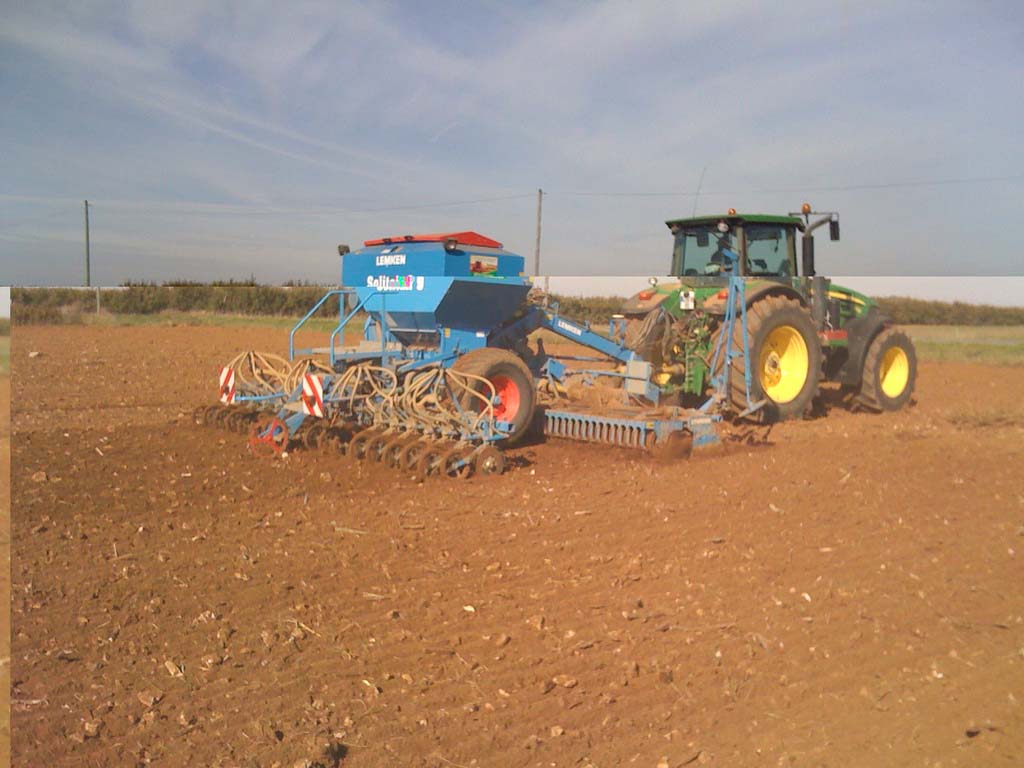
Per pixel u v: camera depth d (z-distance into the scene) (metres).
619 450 8.34
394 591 4.66
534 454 8.29
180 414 10.15
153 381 12.75
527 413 8.58
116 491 6.70
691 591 4.54
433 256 8.32
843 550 5.02
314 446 8.29
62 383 12.28
